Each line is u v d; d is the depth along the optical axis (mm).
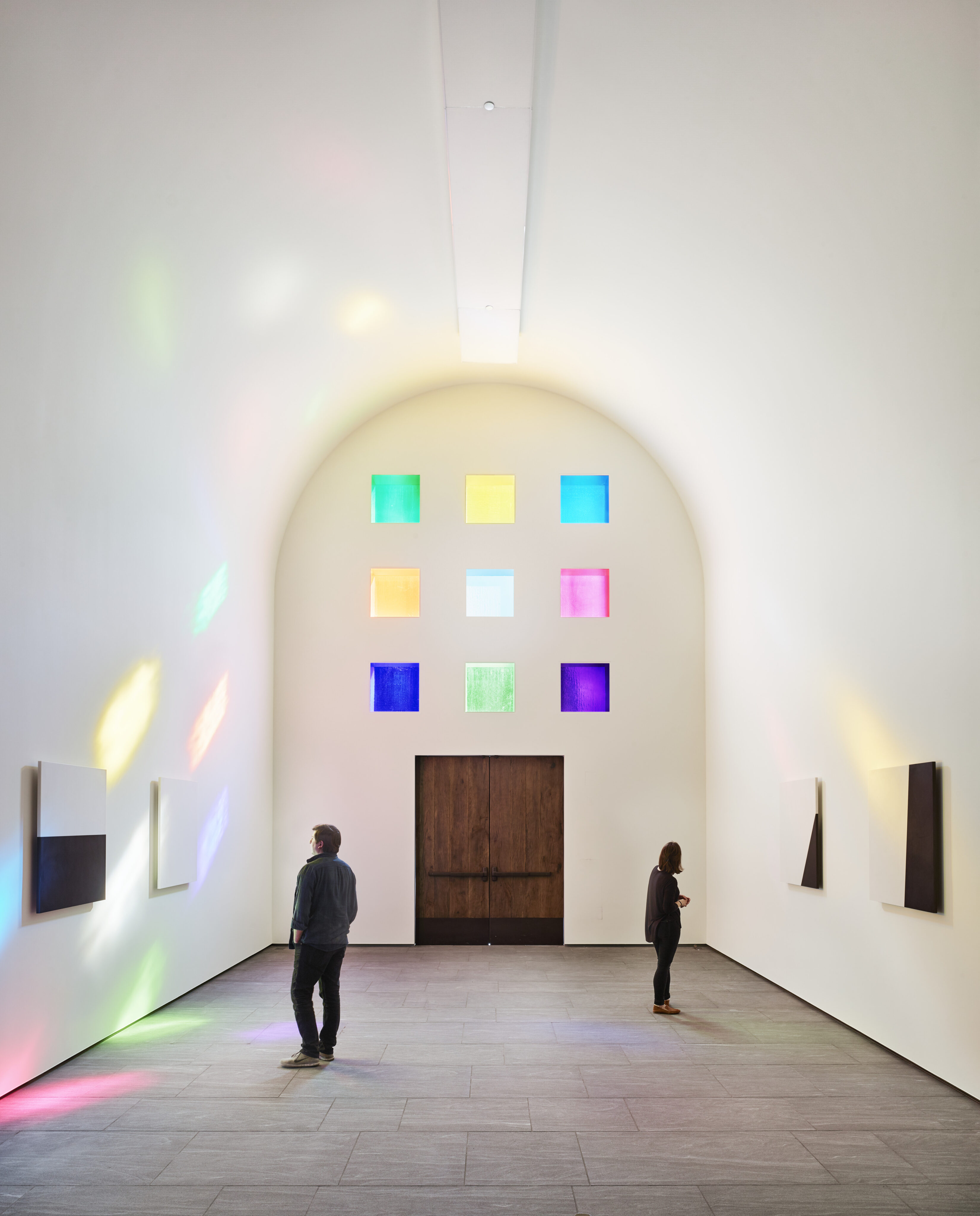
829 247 6879
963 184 5504
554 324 10844
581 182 7953
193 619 9422
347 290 9477
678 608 12633
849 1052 7168
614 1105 5980
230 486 10328
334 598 12602
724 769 11570
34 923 6406
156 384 7996
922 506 6676
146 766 8273
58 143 5715
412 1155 5156
